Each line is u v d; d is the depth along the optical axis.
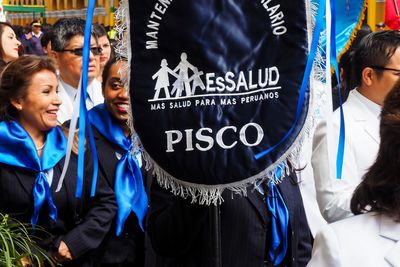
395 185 2.18
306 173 3.75
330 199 3.34
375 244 2.20
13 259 3.02
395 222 2.21
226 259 2.93
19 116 3.71
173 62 2.41
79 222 3.74
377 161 2.23
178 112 2.42
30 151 3.60
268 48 2.41
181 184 2.46
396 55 3.44
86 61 2.40
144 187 4.01
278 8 2.40
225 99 2.41
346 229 2.24
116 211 3.83
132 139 2.47
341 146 2.41
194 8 2.38
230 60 2.40
